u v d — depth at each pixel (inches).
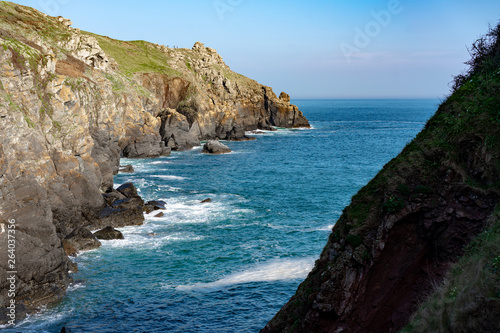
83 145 1835.6
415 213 423.8
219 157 3816.4
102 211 1769.2
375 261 423.5
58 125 1715.1
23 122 1382.9
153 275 1317.7
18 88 1441.9
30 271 1140.5
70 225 1633.9
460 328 324.8
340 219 486.6
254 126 6097.4
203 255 1473.9
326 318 440.8
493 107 438.6
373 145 4832.7
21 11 3346.5
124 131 3491.6
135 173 2945.4
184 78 5123.0
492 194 400.5
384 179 462.9
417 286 419.5
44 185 1498.5
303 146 4672.7
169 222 1834.4
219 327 1034.1
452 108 477.4
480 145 424.2
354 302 427.2
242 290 1219.2
